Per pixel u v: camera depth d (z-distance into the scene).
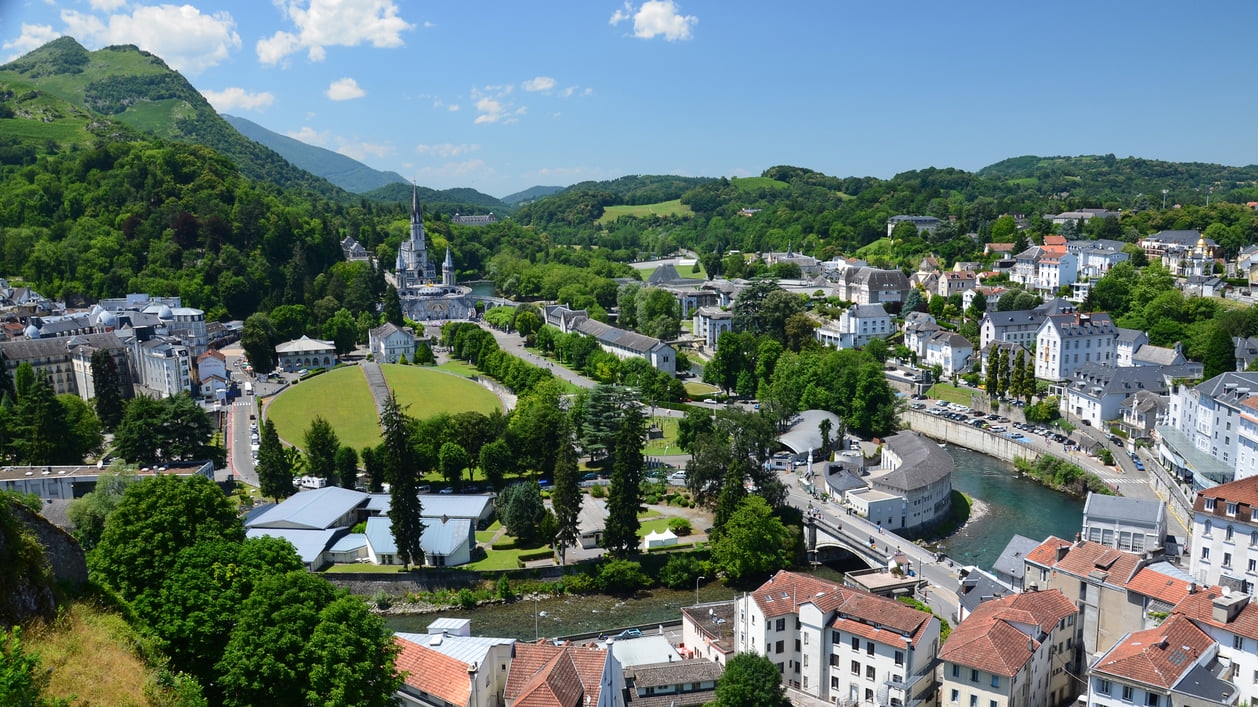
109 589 91.25
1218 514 153.75
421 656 126.94
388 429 190.12
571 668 124.81
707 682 138.12
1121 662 111.88
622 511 196.88
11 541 74.50
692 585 197.25
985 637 124.06
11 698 58.16
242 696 89.88
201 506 114.38
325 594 100.56
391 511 189.12
